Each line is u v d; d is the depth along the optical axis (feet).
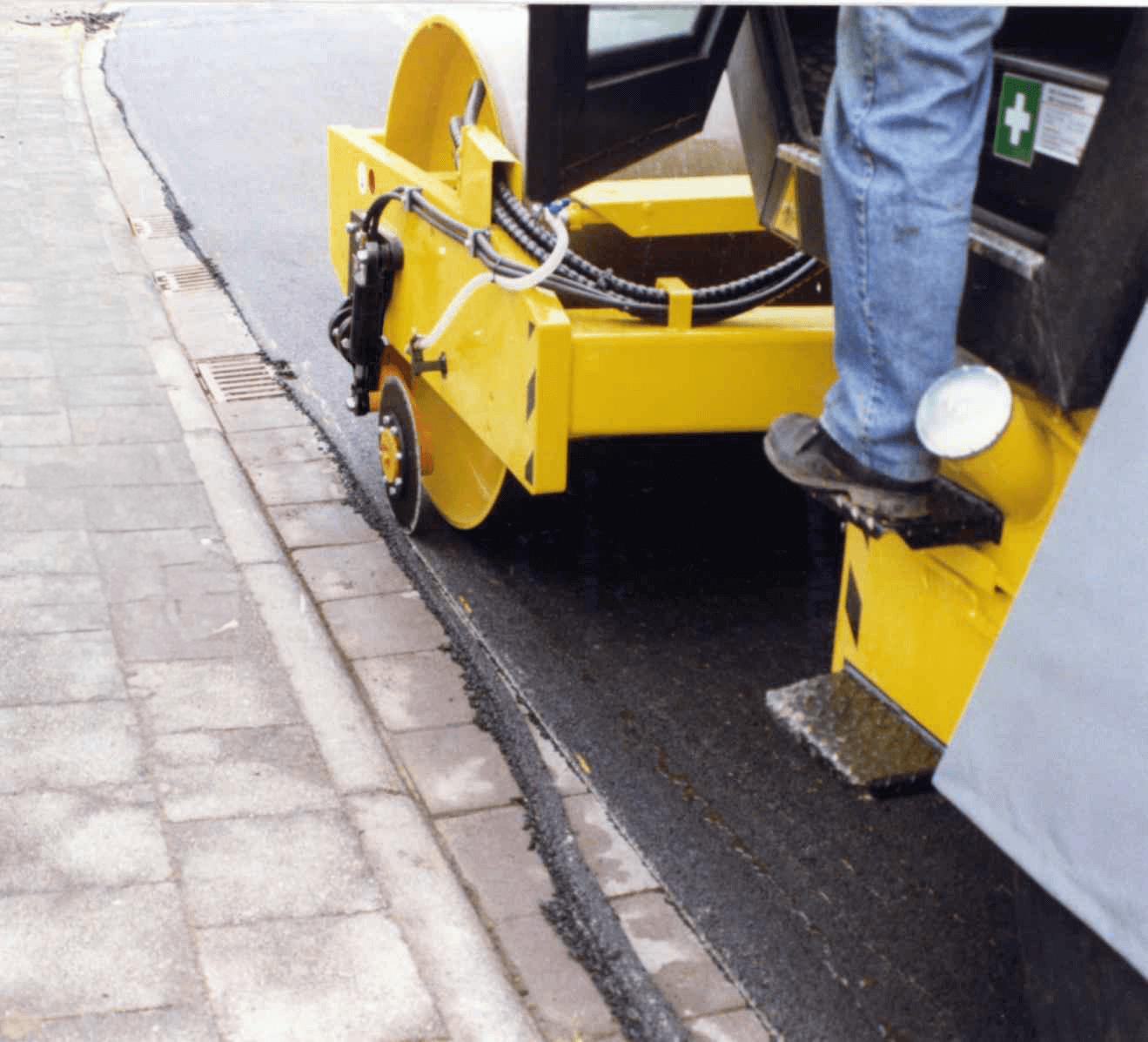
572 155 10.66
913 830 12.18
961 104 7.77
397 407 16.49
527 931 10.72
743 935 10.88
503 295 13.15
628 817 12.20
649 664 14.60
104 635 13.88
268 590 15.01
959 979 10.52
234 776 11.85
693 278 15.24
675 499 17.57
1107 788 6.86
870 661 10.09
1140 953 6.77
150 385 20.27
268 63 45.57
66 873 10.53
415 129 16.63
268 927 10.16
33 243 26.78
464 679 14.10
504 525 16.46
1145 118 6.91
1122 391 6.73
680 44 11.28
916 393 8.18
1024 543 8.32
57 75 42.86
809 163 9.99
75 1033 9.08
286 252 27.94
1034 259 7.68
